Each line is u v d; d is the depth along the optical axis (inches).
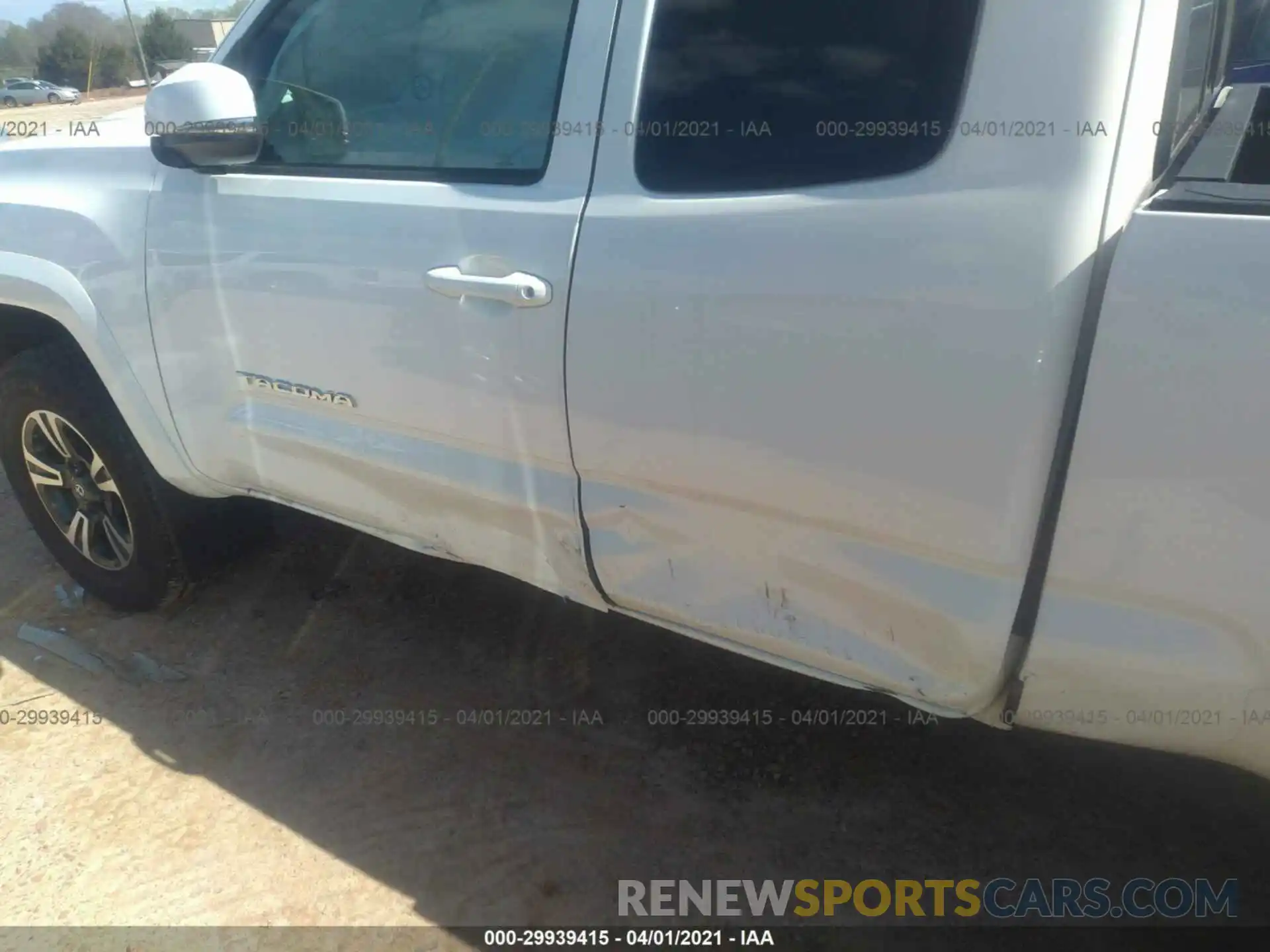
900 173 55.9
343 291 78.7
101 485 110.2
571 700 102.3
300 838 85.7
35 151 101.4
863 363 56.0
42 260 98.5
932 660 61.4
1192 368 46.7
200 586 121.2
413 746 96.0
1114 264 48.2
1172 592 50.6
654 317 63.1
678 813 88.0
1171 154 56.0
